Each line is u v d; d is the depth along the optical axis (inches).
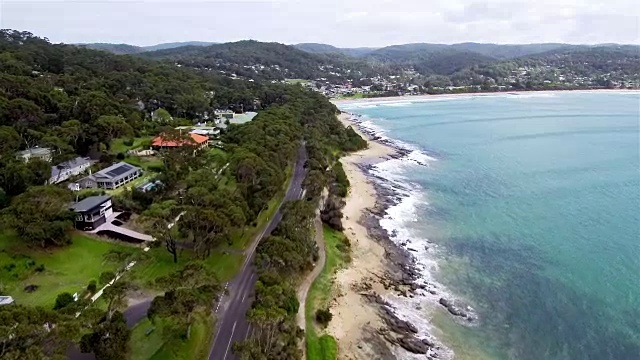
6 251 3006.9
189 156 5078.7
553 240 4205.2
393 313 3085.6
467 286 3452.3
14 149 4325.8
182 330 2448.3
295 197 4788.4
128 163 4849.9
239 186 4217.5
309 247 3506.4
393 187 5748.0
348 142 7746.1
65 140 4729.3
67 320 2084.2
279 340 2349.9
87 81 7460.6
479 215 4825.3
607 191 5565.9
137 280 2972.4
